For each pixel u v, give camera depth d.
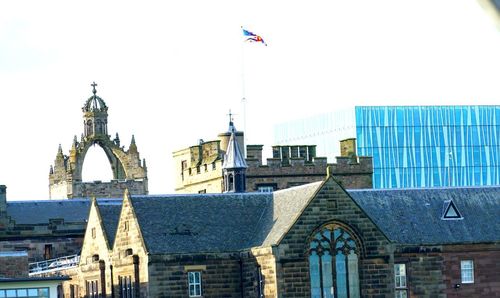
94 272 141.62
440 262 136.25
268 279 123.19
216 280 128.88
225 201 135.75
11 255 140.62
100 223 140.25
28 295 127.25
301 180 190.38
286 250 122.25
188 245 128.50
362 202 139.38
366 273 124.75
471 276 137.50
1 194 175.12
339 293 123.75
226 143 195.50
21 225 174.12
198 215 133.00
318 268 123.50
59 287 153.00
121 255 132.88
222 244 130.00
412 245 135.00
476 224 139.62
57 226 175.88
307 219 123.25
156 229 129.12
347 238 124.75
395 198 141.00
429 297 135.38
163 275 126.50
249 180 188.38
